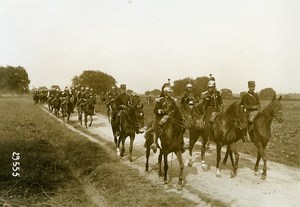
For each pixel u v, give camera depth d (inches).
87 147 671.8
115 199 401.4
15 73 2386.8
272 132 850.8
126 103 603.5
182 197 398.6
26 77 2425.0
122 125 582.9
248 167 533.6
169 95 435.8
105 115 1428.4
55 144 704.4
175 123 424.5
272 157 601.3
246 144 716.0
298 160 574.6
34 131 802.2
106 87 2524.6
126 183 453.4
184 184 447.8
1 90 2405.3
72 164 569.6
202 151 522.6
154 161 581.0
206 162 566.3
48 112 1551.4
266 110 469.4
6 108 1486.2
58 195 411.8
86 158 585.9
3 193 397.1
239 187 434.9
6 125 842.8
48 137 757.3
